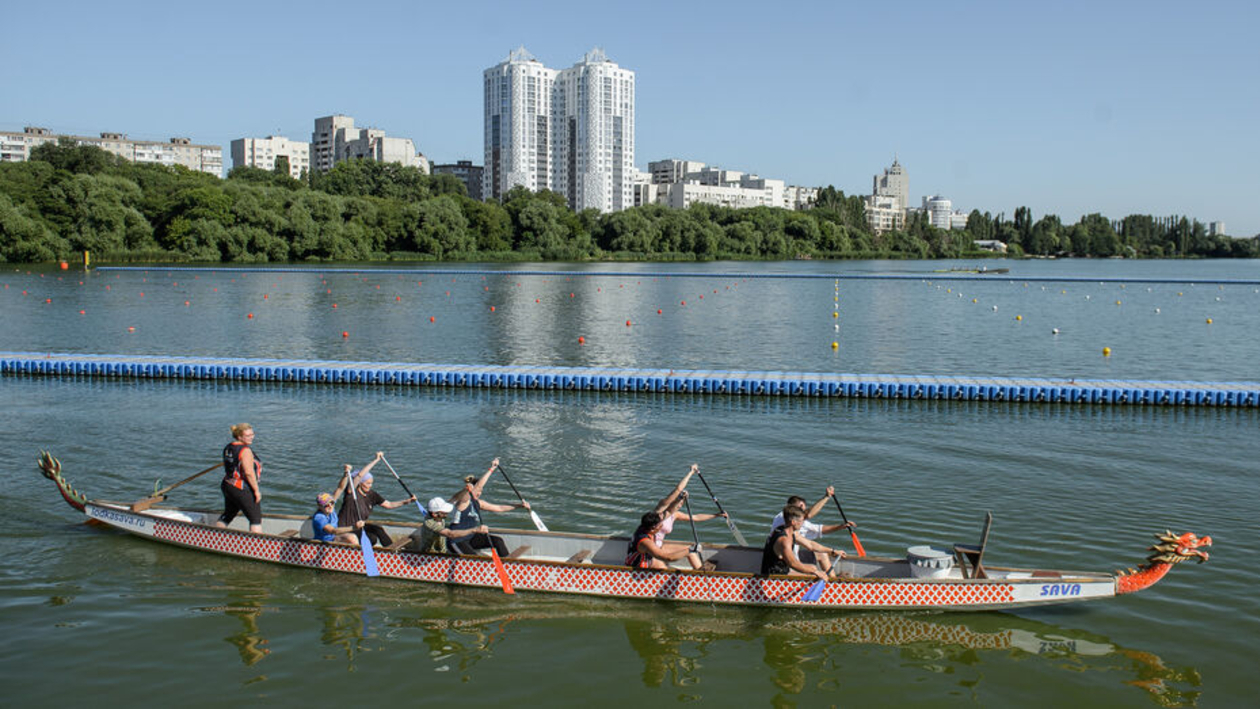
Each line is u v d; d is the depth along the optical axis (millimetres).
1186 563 13875
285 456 20109
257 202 109250
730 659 11133
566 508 16594
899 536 15055
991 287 83688
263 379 30406
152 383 29828
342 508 13945
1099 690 10406
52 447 20812
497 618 12156
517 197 152000
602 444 21406
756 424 23656
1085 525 15609
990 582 12062
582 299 65188
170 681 10516
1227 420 24359
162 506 15570
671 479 18438
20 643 11359
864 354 37594
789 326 48219
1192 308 61312
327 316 51562
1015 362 35500
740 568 13312
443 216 127812
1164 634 11680
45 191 99438
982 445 21391
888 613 12289
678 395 27922
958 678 10703
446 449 20875
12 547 14461
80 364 31422
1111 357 37125
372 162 159250
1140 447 21250
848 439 21969
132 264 99375
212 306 56656
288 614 12227
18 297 61656
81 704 10023
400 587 13117
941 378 28781
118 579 13305
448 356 36250
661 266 124875
